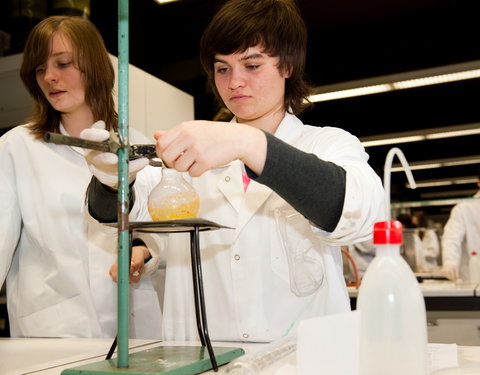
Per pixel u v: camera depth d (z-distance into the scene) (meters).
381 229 0.61
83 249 1.57
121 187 0.74
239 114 1.19
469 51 5.05
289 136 1.25
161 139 0.77
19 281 1.60
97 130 0.75
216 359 0.80
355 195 0.85
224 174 1.27
